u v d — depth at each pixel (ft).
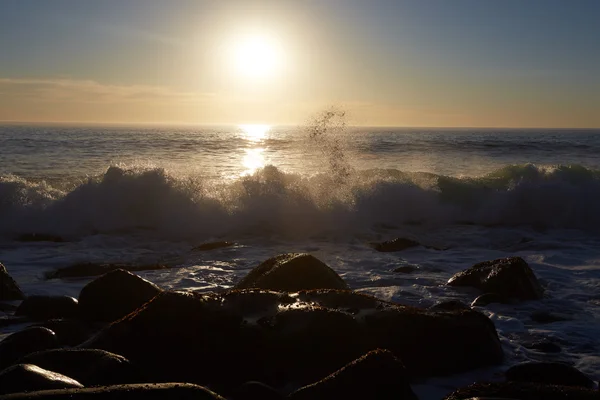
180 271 27.32
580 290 24.12
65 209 37.68
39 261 29.58
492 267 23.67
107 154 93.61
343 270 27.63
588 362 16.21
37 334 15.10
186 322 14.84
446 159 88.43
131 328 14.90
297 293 16.56
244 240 35.32
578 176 45.83
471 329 15.76
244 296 15.76
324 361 14.42
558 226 40.47
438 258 30.53
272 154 98.78
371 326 15.20
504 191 42.32
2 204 37.58
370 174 46.42
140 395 9.80
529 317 20.39
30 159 81.56
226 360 14.51
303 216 38.37
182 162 82.48
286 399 12.39
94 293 19.08
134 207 38.27
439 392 14.23
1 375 10.98
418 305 21.56
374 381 12.50
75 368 12.66
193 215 37.70
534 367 14.61
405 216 40.55
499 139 194.49
